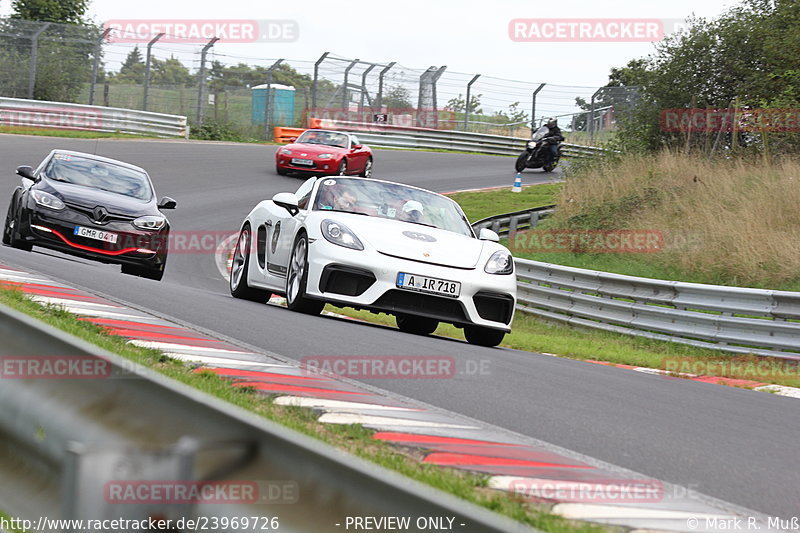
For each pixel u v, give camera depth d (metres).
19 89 105.19
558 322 48.88
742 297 40.06
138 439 8.52
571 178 77.38
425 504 6.57
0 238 47.66
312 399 15.20
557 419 16.78
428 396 17.61
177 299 27.58
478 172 108.31
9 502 9.35
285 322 25.12
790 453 16.23
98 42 109.00
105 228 35.31
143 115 105.12
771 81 80.06
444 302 26.25
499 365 22.95
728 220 57.69
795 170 64.31
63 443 9.12
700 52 84.69
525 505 10.31
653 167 73.44
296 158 85.00
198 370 16.25
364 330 25.86
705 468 14.12
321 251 26.25
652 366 33.84
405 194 30.19
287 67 119.75
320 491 7.16
